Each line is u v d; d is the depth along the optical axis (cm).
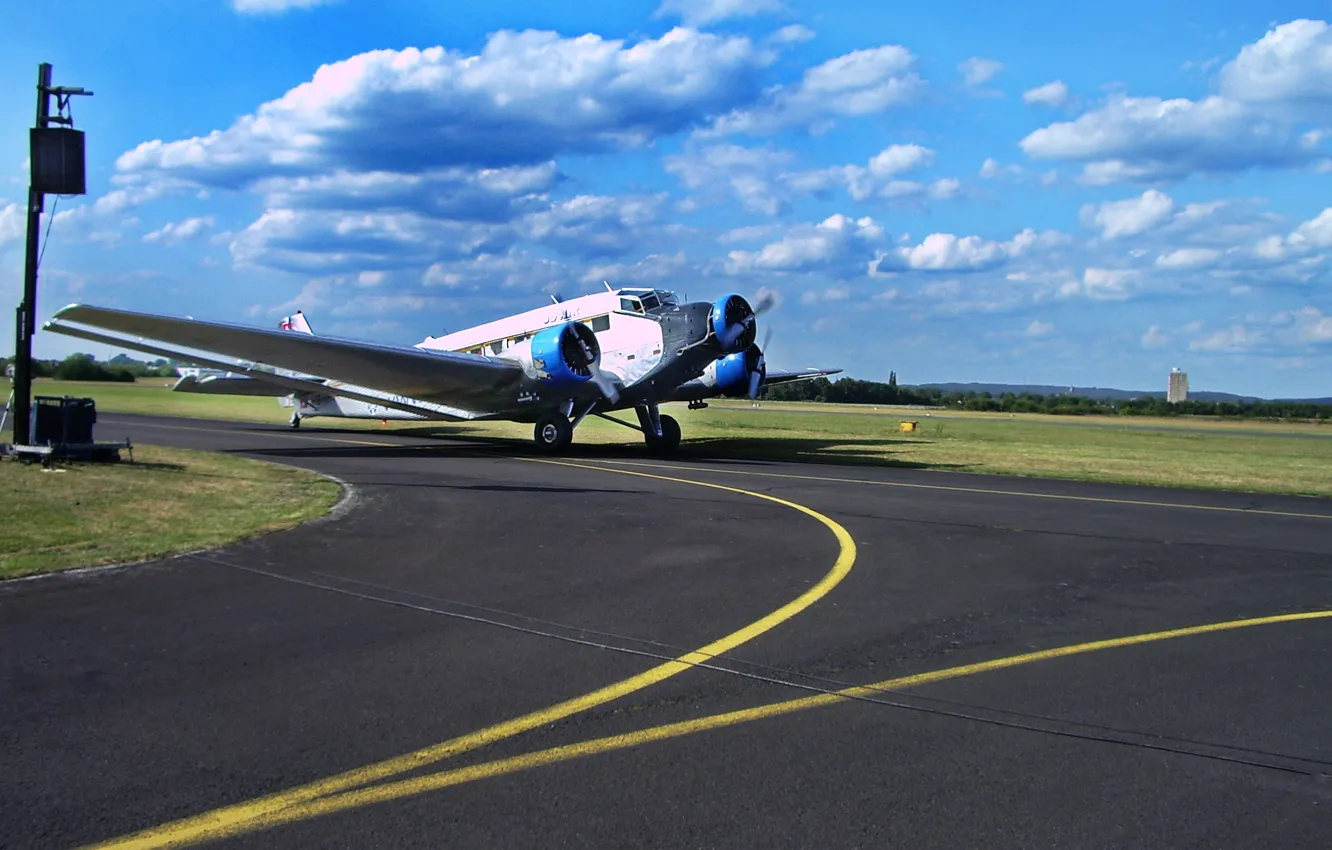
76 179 1257
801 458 2006
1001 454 2266
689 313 1914
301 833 302
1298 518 1158
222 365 1903
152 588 630
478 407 2117
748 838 304
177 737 378
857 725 409
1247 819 325
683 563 765
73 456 1294
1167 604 659
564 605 614
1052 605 649
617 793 336
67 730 383
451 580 679
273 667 470
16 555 713
